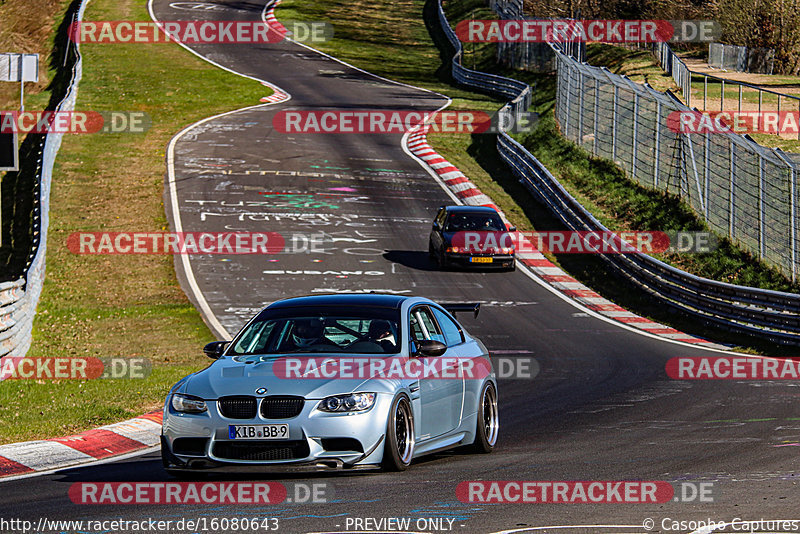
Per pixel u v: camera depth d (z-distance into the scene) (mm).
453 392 31500
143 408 43531
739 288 75688
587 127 141375
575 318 77625
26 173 124375
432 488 25906
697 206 107938
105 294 81500
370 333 30156
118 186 118250
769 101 158625
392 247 101688
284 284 86000
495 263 93250
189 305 78438
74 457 33938
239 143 143250
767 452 31484
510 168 136625
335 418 26719
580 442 35031
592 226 102812
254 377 27625
